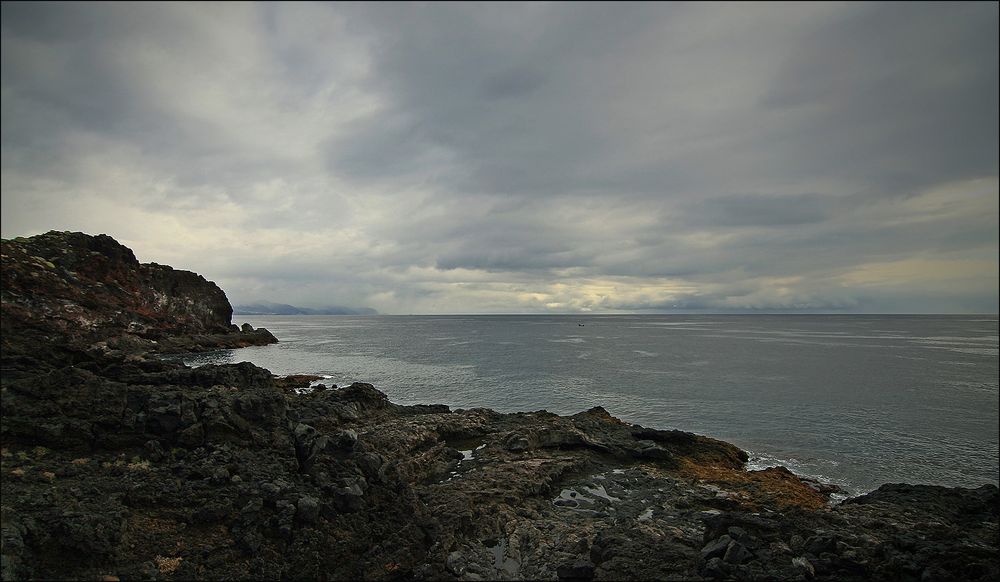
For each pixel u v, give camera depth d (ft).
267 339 411.95
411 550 61.41
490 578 58.59
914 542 59.26
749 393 196.65
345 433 75.41
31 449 61.98
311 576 55.31
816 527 65.77
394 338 509.35
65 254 267.39
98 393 69.62
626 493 88.84
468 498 76.59
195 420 72.28
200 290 366.84
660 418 159.33
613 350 369.30
